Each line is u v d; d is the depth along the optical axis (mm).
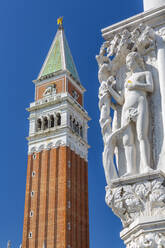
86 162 83688
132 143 6180
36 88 86938
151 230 5344
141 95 6277
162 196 5453
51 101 82062
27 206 73562
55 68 88000
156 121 6160
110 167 6188
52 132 79062
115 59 7004
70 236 69125
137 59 6527
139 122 6098
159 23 6734
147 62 6625
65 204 70375
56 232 68500
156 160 5969
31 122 82625
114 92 6734
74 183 75938
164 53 6469
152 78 6414
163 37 6594
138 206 5637
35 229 70500
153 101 6309
